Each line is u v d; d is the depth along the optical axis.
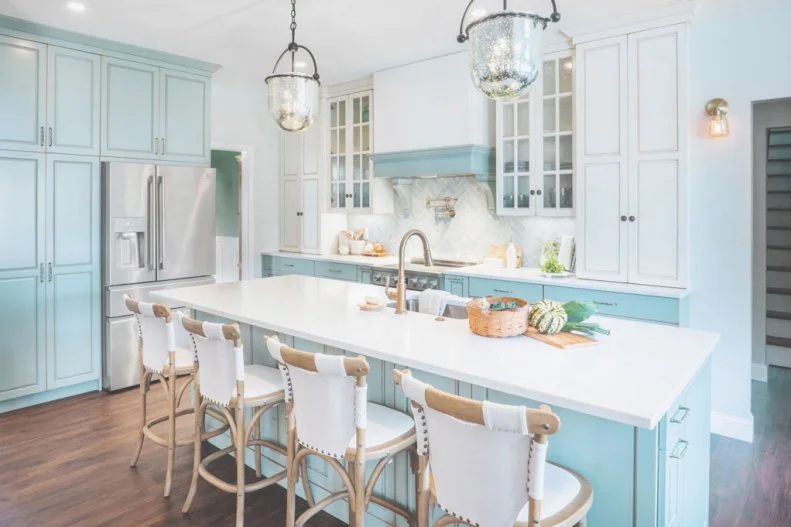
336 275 5.05
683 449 1.65
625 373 1.62
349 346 2.00
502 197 4.19
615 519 1.54
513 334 2.06
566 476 1.55
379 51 4.19
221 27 3.66
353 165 5.19
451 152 4.25
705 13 3.28
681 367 1.68
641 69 3.35
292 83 2.59
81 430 3.32
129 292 4.06
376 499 2.09
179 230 4.34
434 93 4.35
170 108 4.38
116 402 3.81
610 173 3.51
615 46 3.45
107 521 2.34
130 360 4.09
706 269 3.35
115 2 3.23
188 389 3.84
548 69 3.87
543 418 1.20
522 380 1.55
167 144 4.37
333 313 2.54
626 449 1.51
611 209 3.51
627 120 3.42
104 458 2.94
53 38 3.71
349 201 5.22
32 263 3.69
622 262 3.49
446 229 4.91
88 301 3.97
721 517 2.42
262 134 5.58
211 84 5.02
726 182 3.26
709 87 3.29
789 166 5.23
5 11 3.37
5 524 2.31
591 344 1.94
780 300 4.87
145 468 2.84
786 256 5.04
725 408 3.33
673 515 1.63
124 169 4.00
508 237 4.51
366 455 1.75
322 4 3.26
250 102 5.41
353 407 1.73
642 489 1.49
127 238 4.10
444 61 4.27
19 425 3.39
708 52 3.28
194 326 2.23
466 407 1.29
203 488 2.64
